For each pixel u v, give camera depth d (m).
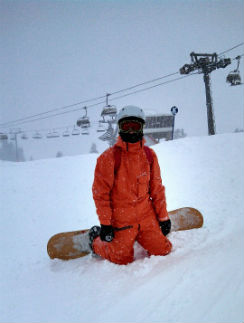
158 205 2.31
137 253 2.45
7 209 5.43
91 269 2.16
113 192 2.17
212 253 1.92
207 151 8.66
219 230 2.67
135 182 2.15
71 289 1.87
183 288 1.48
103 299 1.62
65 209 5.08
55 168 9.09
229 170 6.04
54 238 2.55
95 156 10.85
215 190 4.70
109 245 2.20
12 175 8.51
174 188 5.31
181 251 2.21
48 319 1.54
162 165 7.68
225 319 1.12
